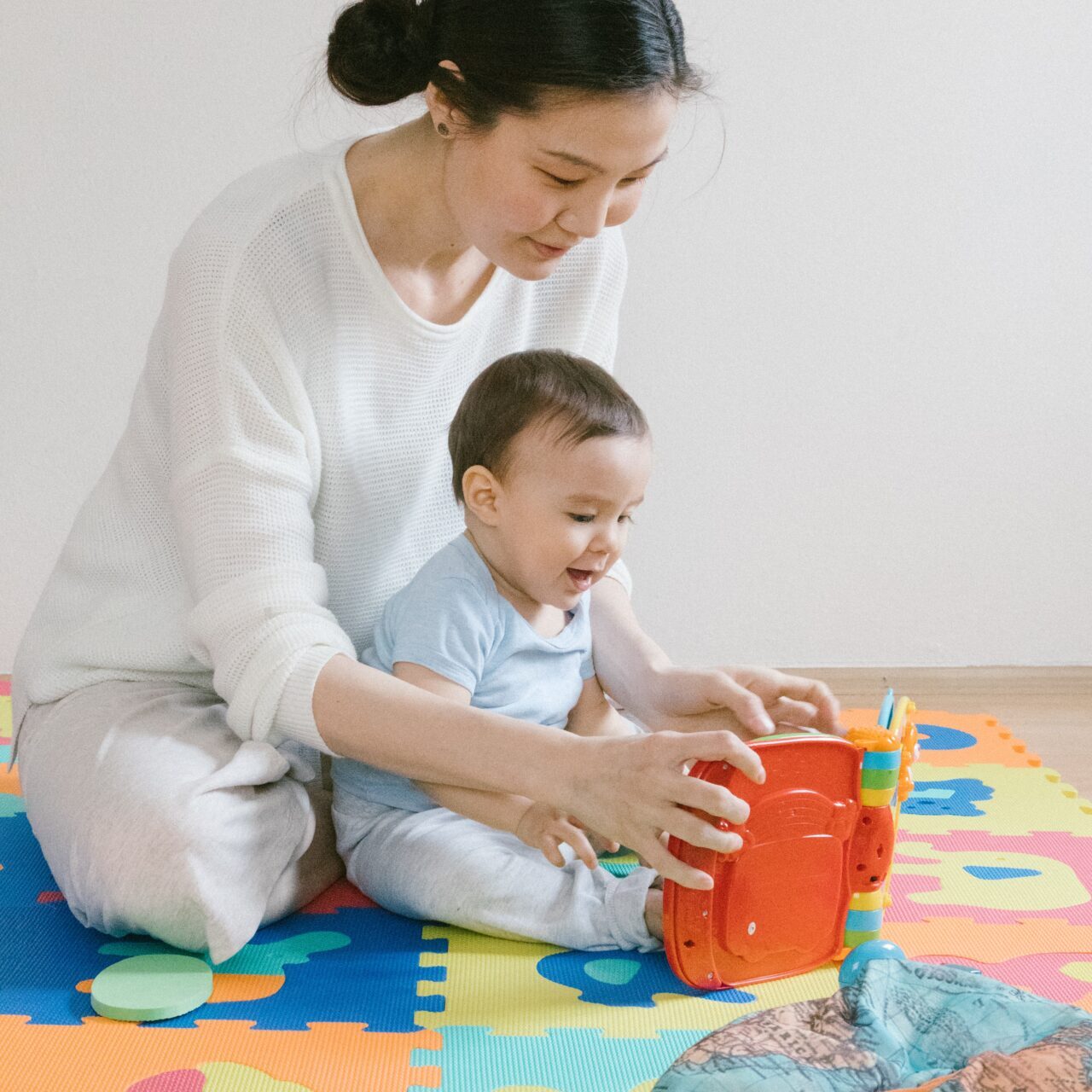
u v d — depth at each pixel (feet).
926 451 7.18
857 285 7.05
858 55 6.89
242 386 3.57
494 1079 2.85
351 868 3.93
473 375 4.23
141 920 3.35
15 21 6.52
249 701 3.45
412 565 4.27
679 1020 3.14
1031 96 6.94
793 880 3.35
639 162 3.16
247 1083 2.82
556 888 3.61
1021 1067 2.36
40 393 6.78
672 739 3.12
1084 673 7.18
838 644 7.31
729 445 7.14
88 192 6.66
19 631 6.95
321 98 6.64
